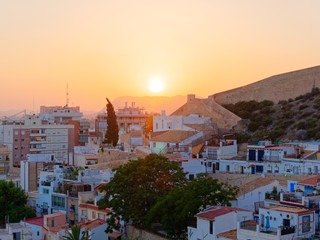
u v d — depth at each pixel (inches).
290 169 3181.6
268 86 6609.3
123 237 2620.6
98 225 2805.1
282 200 2299.5
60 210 3449.8
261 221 2102.6
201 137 4180.6
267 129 5413.4
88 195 3297.2
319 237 1973.4
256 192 2689.5
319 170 3024.1
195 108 6018.7
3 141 6417.3
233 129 5196.9
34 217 3447.3
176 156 3892.7
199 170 3516.2
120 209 2790.4
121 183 2746.1
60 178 3663.9
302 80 6269.7
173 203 2402.8
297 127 5108.3
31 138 6402.6
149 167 2800.2
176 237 2415.1
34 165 3986.2
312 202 2161.7
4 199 3472.0
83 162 4842.5
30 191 3919.8
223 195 2421.3
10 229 2864.2
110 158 4685.0
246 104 6432.1
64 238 2598.4
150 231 2669.8
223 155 3754.9
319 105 5423.2
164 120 4921.3
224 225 2126.0
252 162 3417.8
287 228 1936.5
